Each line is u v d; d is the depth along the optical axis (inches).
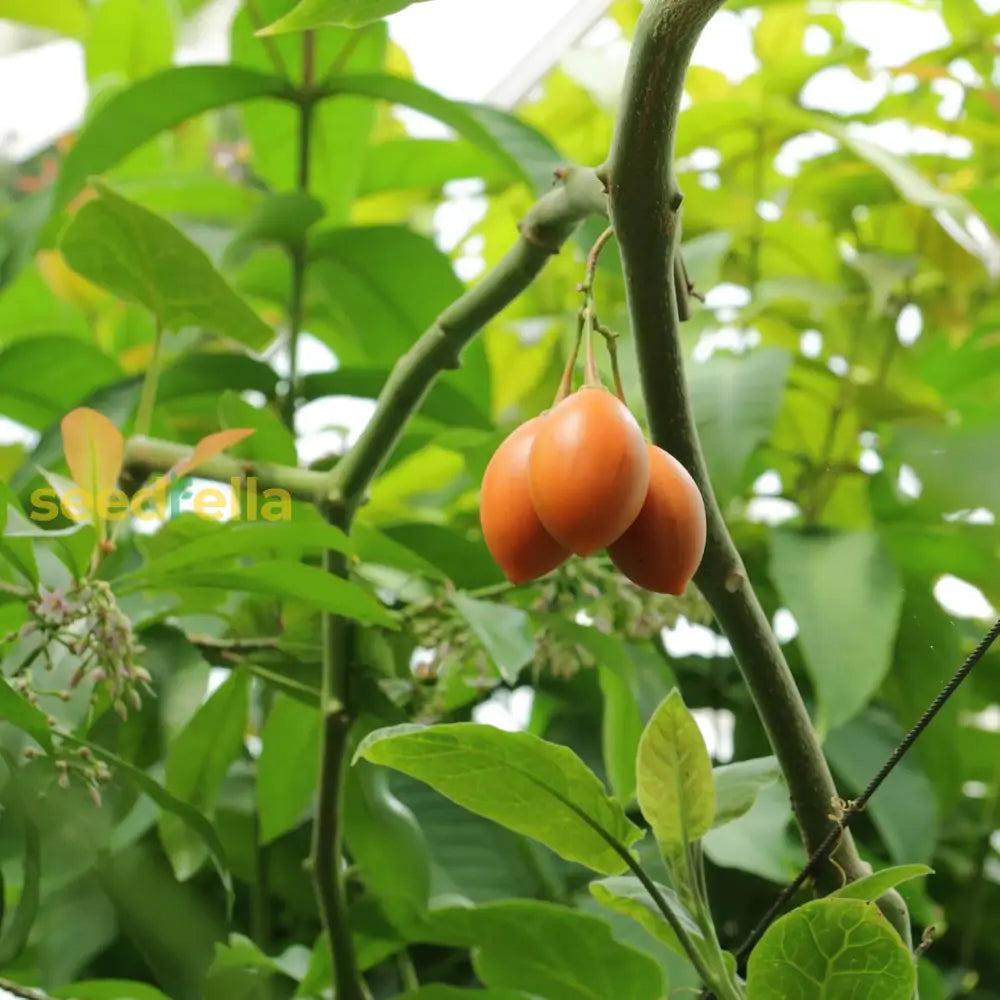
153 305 44.6
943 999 47.5
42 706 42.6
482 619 43.1
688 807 34.4
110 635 38.6
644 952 41.3
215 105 54.2
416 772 34.4
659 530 31.4
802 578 48.8
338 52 56.9
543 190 50.9
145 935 49.1
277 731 46.8
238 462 43.8
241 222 60.4
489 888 51.6
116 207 42.1
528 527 31.5
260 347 45.4
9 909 49.6
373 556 46.3
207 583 40.2
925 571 56.6
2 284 53.5
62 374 58.3
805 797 34.9
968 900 58.6
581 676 55.6
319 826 43.0
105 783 41.6
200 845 45.4
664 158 32.0
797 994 32.8
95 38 79.7
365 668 44.1
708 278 58.3
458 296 56.2
